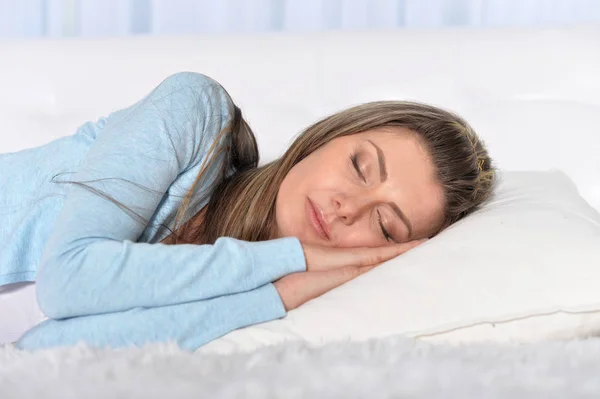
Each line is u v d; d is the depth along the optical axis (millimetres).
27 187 1161
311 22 2244
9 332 1149
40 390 645
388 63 1584
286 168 1170
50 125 1545
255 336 894
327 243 1088
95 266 928
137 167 1028
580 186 1448
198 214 1202
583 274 911
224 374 691
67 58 1596
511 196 1203
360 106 1203
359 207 1080
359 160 1115
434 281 914
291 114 1553
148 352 760
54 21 2254
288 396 638
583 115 1503
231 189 1194
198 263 949
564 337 895
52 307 931
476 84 1569
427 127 1164
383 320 870
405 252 1024
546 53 1575
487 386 668
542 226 1010
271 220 1159
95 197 986
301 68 1586
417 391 653
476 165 1197
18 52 1605
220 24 2258
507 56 1581
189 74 1173
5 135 1537
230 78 1581
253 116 1548
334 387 657
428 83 1570
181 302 941
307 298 979
